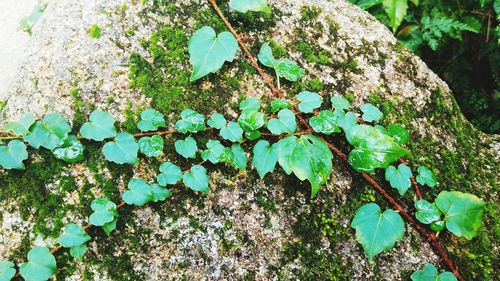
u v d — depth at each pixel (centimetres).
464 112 75
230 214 41
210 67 43
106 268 39
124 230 40
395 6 67
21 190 40
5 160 40
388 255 42
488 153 52
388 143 43
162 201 41
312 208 43
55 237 39
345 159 44
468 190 47
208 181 42
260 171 41
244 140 43
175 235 40
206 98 44
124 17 45
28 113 41
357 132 43
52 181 40
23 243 39
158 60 44
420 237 43
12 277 37
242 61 46
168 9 46
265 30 48
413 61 51
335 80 48
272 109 44
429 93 50
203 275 40
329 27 50
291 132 42
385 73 49
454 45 77
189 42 44
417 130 48
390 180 43
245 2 45
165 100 43
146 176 41
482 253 44
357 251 42
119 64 44
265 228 41
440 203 43
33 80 44
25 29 62
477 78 78
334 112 44
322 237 42
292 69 46
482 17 74
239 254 40
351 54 49
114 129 41
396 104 48
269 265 41
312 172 41
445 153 48
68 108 42
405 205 44
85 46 44
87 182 40
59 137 40
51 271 37
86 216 40
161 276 39
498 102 73
